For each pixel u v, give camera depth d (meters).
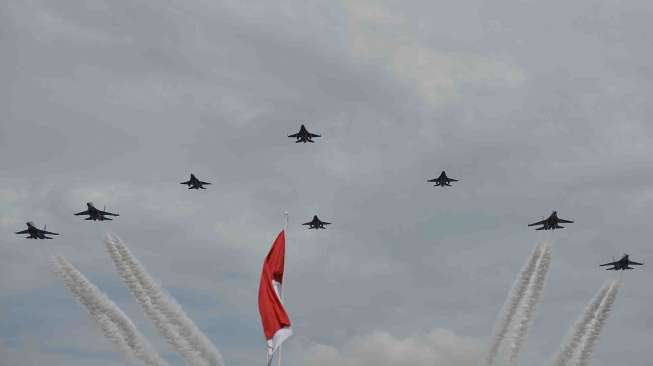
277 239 158.75
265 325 154.50
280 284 156.88
